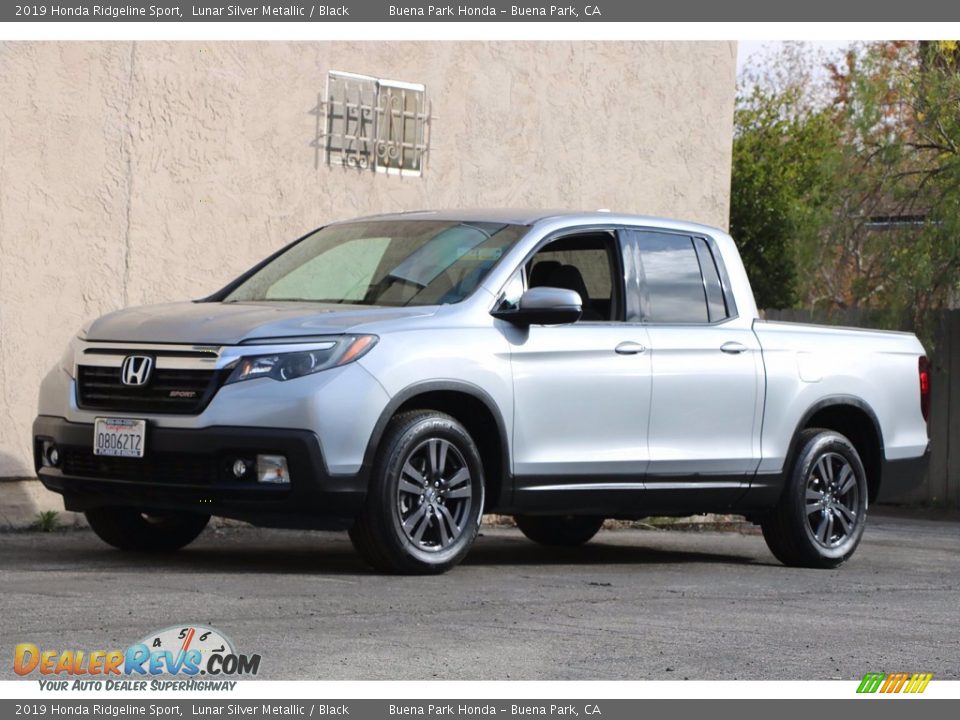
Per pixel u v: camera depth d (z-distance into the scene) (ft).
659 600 24.54
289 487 24.32
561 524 35.27
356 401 24.70
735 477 30.45
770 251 109.70
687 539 38.83
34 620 19.51
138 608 20.74
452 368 25.96
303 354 24.70
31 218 32.81
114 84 33.96
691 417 29.63
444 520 26.12
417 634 19.83
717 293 30.94
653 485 29.04
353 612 21.36
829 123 111.86
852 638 21.36
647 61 44.42
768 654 19.65
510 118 41.47
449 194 40.32
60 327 33.30
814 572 31.14
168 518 29.07
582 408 27.91
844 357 32.81
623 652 19.22
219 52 35.68
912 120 59.67
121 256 34.19
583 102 43.06
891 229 58.44
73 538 31.42
